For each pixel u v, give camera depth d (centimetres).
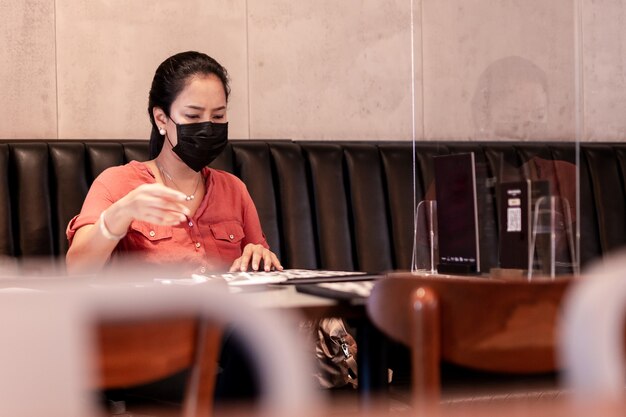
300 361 54
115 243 263
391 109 446
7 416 51
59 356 55
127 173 298
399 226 398
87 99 393
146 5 402
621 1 490
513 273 214
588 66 484
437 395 152
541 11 247
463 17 251
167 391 195
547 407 35
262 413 36
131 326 80
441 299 152
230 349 222
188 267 289
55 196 348
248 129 419
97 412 56
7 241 337
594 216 437
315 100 431
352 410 251
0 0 379
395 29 446
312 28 430
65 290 61
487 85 247
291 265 375
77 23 391
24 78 383
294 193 383
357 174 398
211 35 412
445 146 245
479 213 222
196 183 305
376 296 161
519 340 151
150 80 403
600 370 60
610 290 61
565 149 238
